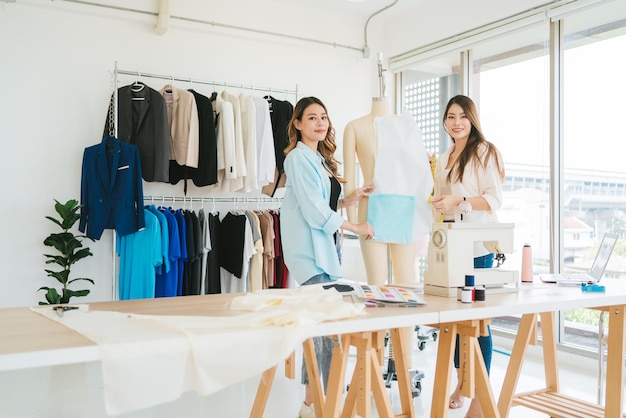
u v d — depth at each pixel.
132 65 4.51
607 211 3.95
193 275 4.34
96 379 3.63
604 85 3.96
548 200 4.27
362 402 1.76
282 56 5.20
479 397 2.02
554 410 2.51
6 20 4.11
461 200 2.68
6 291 4.13
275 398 3.24
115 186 4.07
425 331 4.42
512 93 4.61
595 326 4.07
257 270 4.50
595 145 4.02
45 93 4.23
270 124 4.58
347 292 2.07
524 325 2.50
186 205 4.73
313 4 5.23
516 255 4.61
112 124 4.25
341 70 5.52
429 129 5.48
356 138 3.33
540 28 4.37
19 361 1.20
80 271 4.36
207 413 3.00
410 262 3.31
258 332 1.45
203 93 4.81
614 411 2.36
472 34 4.76
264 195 5.09
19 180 4.16
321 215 2.49
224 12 4.85
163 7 4.39
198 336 1.38
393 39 5.56
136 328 1.47
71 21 4.30
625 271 3.84
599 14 4.00
